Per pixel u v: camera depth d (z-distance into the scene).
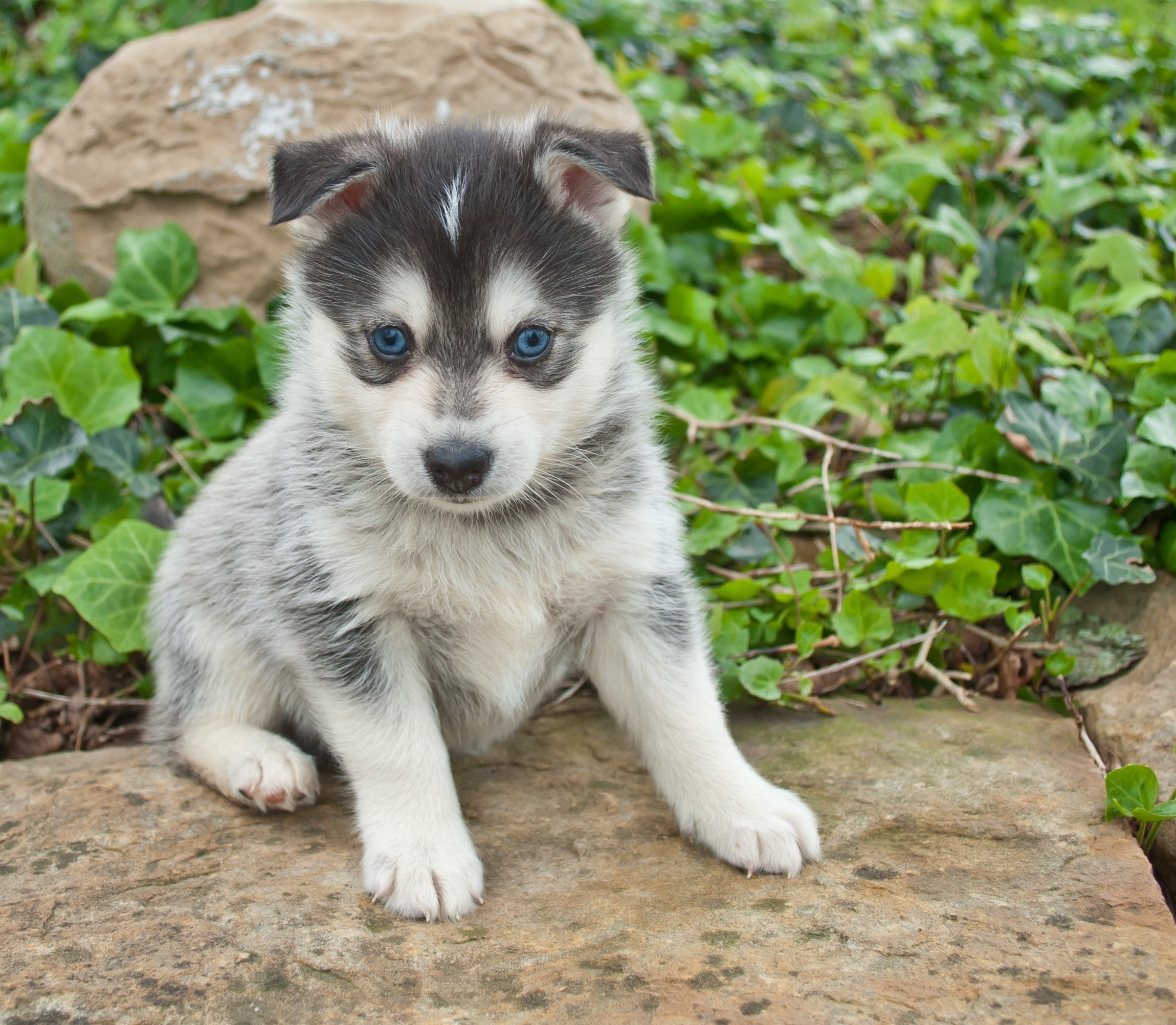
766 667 0.78
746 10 1.68
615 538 0.72
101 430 0.88
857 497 0.88
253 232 0.96
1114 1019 0.61
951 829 0.70
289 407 0.75
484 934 0.66
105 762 0.78
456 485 0.68
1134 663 0.80
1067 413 0.85
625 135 0.73
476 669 0.73
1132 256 0.98
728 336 1.00
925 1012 0.62
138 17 1.48
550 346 0.70
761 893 0.67
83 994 0.64
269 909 0.67
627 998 0.63
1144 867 0.68
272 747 0.74
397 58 0.98
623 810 0.73
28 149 1.11
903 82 1.48
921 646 0.82
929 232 1.07
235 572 0.76
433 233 0.69
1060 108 1.39
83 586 0.82
